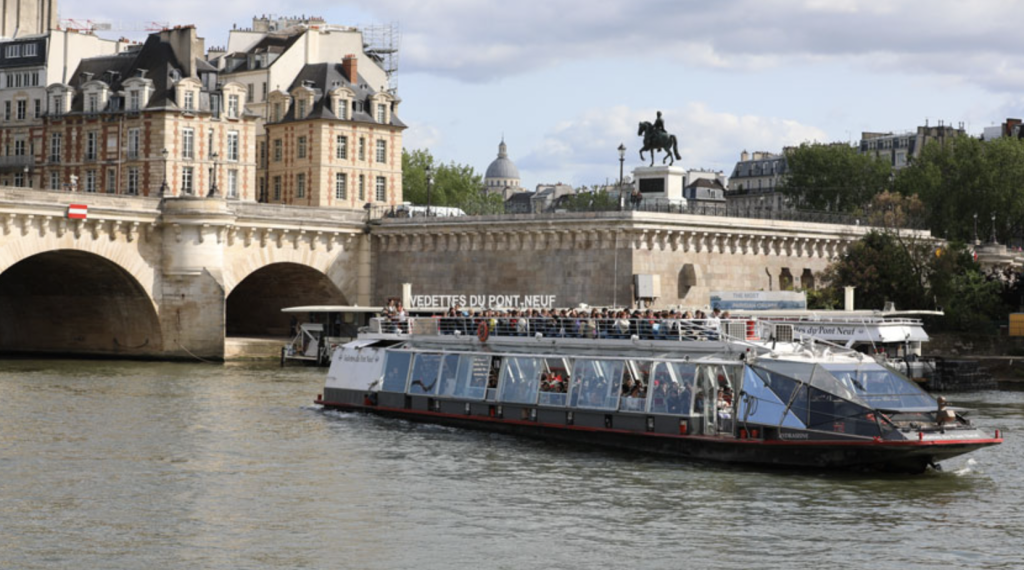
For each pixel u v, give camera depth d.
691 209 86.94
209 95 108.38
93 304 90.62
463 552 32.28
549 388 48.91
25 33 127.94
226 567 30.78
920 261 93.00
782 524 35.34
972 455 46.09
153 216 85.94
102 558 31.41
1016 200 130.25
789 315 73.88
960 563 31.78
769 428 42.69
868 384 43.22
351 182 112.62
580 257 84.50
